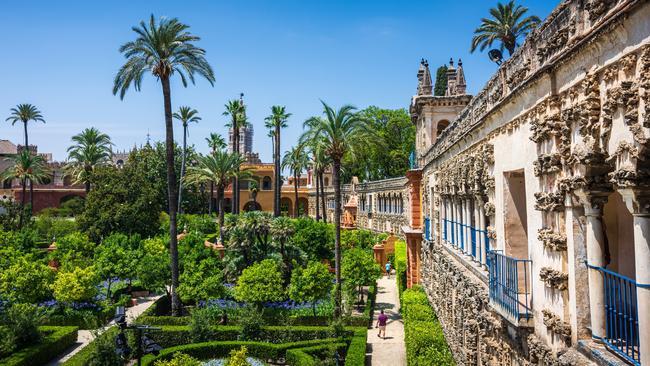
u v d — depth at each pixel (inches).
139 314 1300.4
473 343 578.2
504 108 430.0
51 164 4138.8
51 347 981.8
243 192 4030.5
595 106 263.7
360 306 1403.8
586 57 273.6
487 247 548.7
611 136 252.1
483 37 1669.5
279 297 1170.6
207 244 2154.3
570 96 295.9
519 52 398.9
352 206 3142.2
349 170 3371.1
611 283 286.4
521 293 408.2
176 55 1231.5
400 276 1451.8
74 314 1209.4
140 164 2999.5
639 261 237.3
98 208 2170.3
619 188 243.6
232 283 1526.8
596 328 284.8
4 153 3902.6
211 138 3432.6
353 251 1413.6
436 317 920.3
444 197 841.5
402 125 2741.1
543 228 345.1
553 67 312.2
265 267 1213.1
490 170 485.1
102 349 808.3
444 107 1258.6
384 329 1114.7
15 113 2864.2
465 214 676.1
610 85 251.1
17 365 867.4
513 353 424.2
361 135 1201.4
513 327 409.7
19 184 3814.0
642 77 217.8
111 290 1508.4
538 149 346.9
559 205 315.9
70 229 2628.0
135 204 2194.9
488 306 488.7
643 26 217.9
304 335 1042.7
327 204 3801.7
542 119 339.6
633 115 225.5
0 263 1407.5
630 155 231.8
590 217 287.4
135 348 901.8
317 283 1180.5
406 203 2062.0
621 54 237.3
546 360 331.9
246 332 1041.5
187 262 1256.8
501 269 424.8
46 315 1085.1
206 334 1039.6
